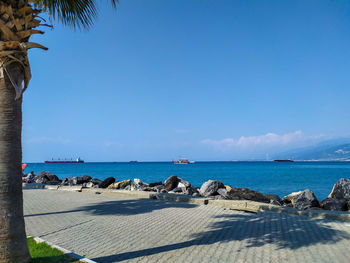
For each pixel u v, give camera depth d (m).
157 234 5.89
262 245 5.06
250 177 41.84
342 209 9.07
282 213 8.06
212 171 66.12
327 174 49.81
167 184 16.80
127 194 12.48
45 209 9.02
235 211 8.53
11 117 3.67
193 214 8.06
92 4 5.22
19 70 3.80
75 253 4.69
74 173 55.22
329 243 5.14
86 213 8.30
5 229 3.53
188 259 4.38
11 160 3.63
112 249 4.91
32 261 3.87
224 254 4.59
